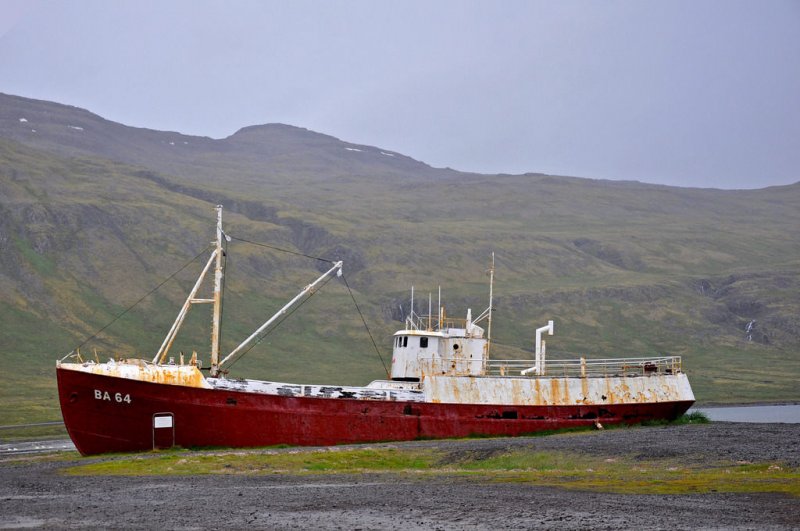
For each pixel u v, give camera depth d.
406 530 32.75
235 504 39.69
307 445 71.12
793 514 34.78
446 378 77.06
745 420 130.75
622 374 85.00
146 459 61.34
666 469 51.72
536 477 48.78
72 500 42.41
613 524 33.22
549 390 79.69
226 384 71.38
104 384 66.62
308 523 34.41
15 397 169.88
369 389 75.06
